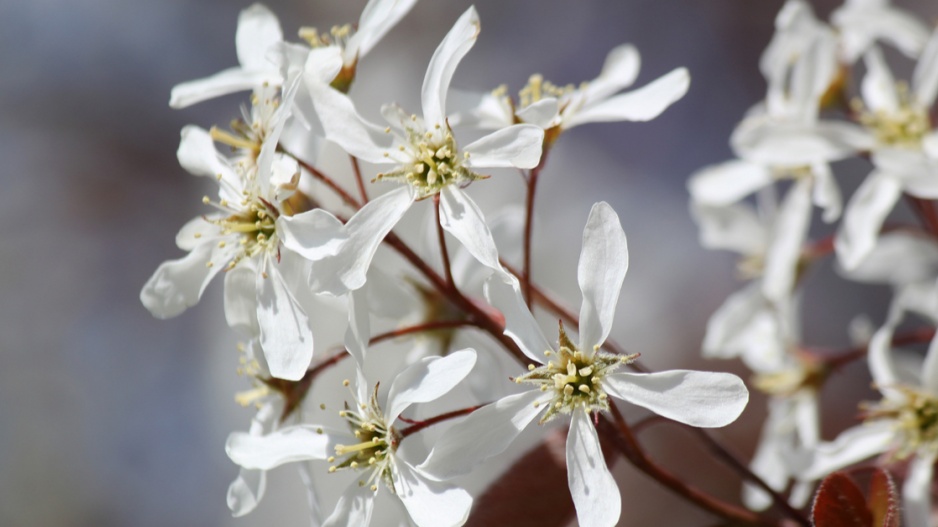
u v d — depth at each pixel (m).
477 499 0.27
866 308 0.45
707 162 0.49
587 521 0.25
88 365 0.51
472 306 0.27
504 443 0.25
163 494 0.48
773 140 0.30
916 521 0.29
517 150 0.26
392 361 0.34
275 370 0.26
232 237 0.26
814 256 0.32
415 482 0.25
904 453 0.29
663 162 0.49
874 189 0.30
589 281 0.25
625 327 0.46
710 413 0.25
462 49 0.26
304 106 0.26
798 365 0.32
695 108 0.51
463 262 0.28
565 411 0.25
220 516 0.47
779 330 0.32
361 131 0.26
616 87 0.28
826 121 0.32
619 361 0.25
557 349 0.26
